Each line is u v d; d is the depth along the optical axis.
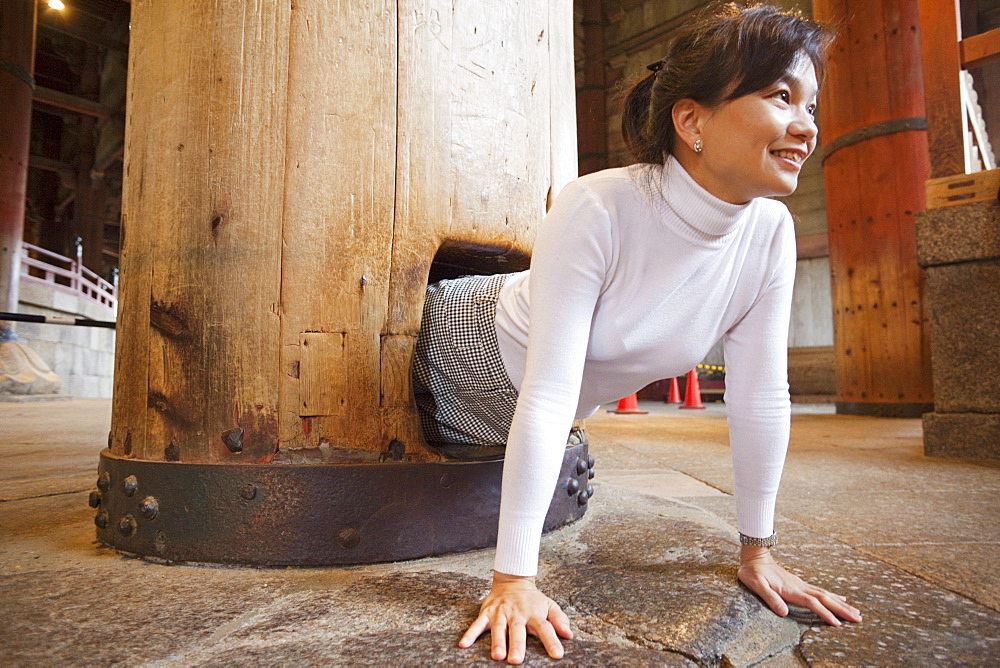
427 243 1.59
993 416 3.48
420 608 1.20
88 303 17.20
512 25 1.80
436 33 1.63
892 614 1.25
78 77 24.84
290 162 1.49
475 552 1.58
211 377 1.47
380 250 1.53
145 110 1.59
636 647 1.06
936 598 1.34
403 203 1.56
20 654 1.00
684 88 1.08
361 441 1.50
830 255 7.95
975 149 5.36
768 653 1.11
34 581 1.34
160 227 1.54
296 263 1.48
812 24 1.05
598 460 3.62
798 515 2.10
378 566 1.45
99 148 24.33
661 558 1.54
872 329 7.37
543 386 1.12
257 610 1.19
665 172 1.16
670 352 1.29
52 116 26.06
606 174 1.19
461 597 1.26
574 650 1.03
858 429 5.57
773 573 1.32
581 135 15.85
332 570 1.42
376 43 1.55
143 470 1.50
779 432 1.32
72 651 1.02
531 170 1.82
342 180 1.51
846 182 7.64
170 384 1.50
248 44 1.51
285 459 1.46
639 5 15.51
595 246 1.14
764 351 1.33
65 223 28.53
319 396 1.48
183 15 1.54
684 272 1.20
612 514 2.03
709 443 4.55
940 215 3.66
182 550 1.45
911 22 7.28
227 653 1.01
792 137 1.04
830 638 1.14
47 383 12.84
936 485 2.69
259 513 1.42
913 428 5.65
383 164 1.54
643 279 1.20
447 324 1.56
